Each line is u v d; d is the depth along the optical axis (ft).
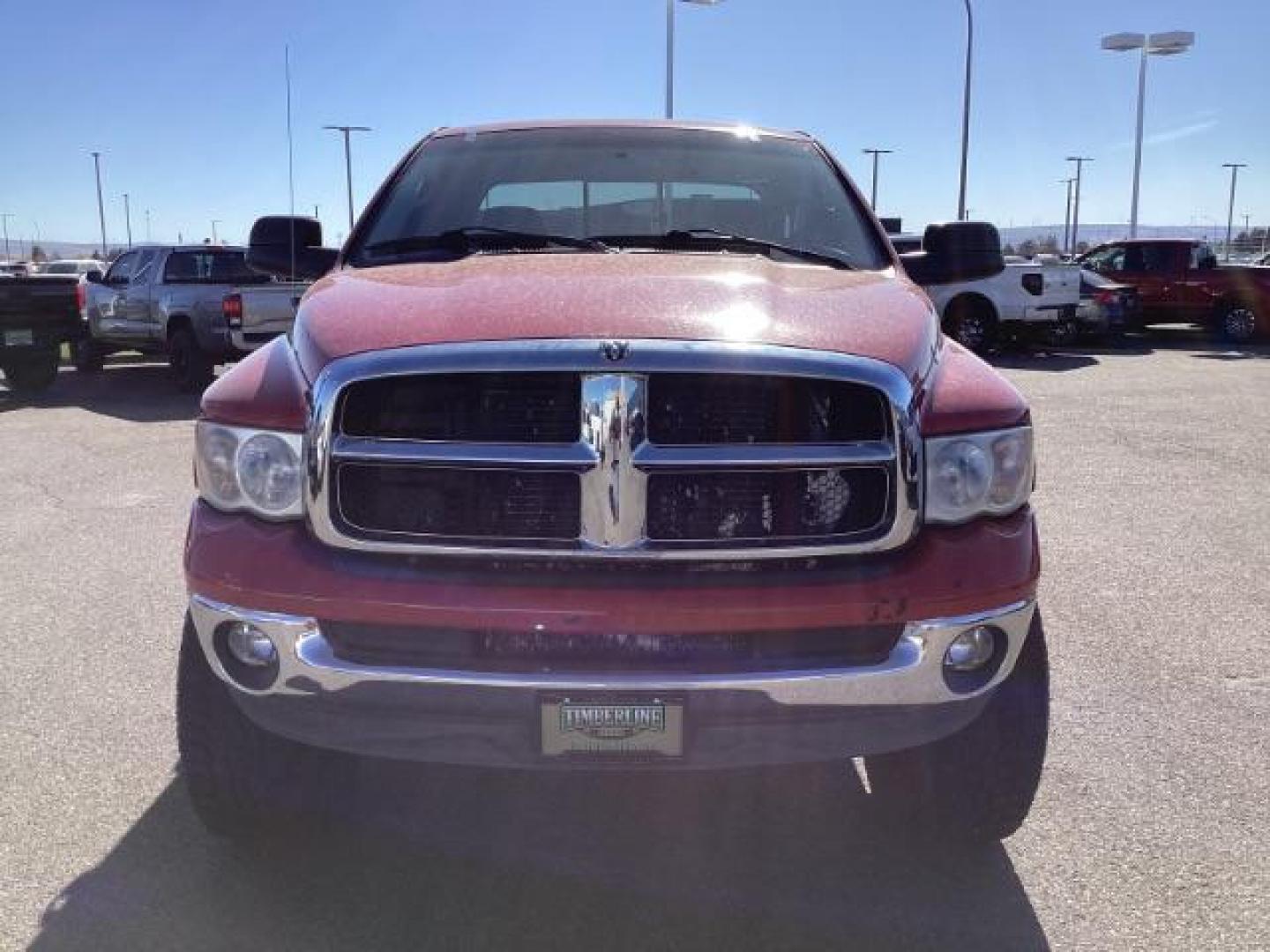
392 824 11.43
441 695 8.59
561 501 8.68
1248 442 34.19
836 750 8.86
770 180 13.75
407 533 8.73
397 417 8.79
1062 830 11.24
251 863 10.66
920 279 13.88
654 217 13.26
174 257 49.80
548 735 8.59
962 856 10.74
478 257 11.89
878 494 8.84
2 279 45.55
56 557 21.12
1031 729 9.91
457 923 9.75
